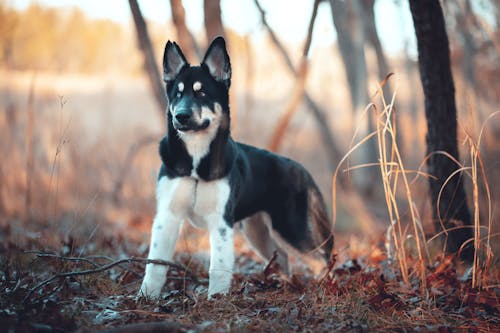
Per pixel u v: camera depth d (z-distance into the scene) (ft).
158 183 14.21
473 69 43.83
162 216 13.76
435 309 12.22
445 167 16.53
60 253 15.57
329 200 40.78
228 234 13.74
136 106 71.36
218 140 13.78
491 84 47.16
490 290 13.44
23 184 28.99
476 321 11.64
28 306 10.90
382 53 52.29
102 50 90.63
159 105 30.35
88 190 31.53
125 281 14.67
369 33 51.60
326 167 56.34
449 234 16.56
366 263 15.81
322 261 16.49
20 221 25.17
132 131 51.55
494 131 48.85
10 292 11.97
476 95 40.09
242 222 17.38
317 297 12.84
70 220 24.29
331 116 78.18
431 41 15.93
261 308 12.11
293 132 49.98
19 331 9.67
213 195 13.67
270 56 82.74
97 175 35.19
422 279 13.47
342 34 51.70
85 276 13.91
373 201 45.39
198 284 14.40
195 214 14.14
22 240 19.94
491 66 45.60
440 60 16.10
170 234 13.75
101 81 84.33
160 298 12.87
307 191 16.67
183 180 13.71
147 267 13.37
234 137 27.96
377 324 11.31
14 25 43.29
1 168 28.45
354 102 51.55
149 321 11.17
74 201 28.58
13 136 31.14
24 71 66.90
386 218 37.17
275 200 16.19
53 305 11.24
